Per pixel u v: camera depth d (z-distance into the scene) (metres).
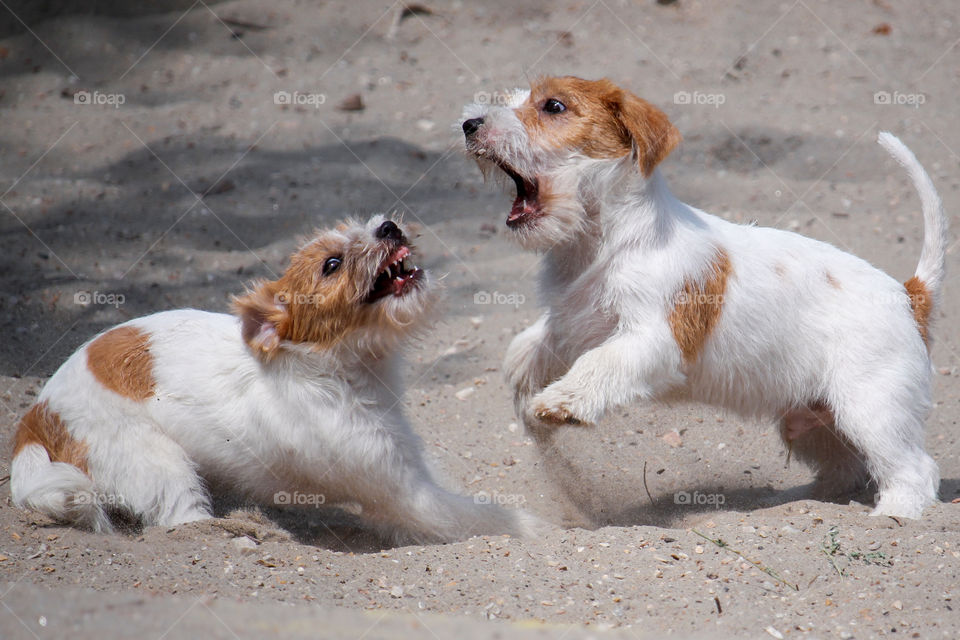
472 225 16.58
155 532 8.55
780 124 19.59
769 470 10.73
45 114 20.55
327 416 8.80
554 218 9.19
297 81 22.17
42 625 6.79
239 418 8.95
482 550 8.21
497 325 13.81
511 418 11.70
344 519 9.49
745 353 9.26
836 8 24.92
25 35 23.98
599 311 9.23
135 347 9.23
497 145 9.20
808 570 7.68
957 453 10.75
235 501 9.33
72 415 8.95
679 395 9.59
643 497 10.05
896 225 15.85
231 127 20.09
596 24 24.47
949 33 23.72
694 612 7.11
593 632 6.80
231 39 23.98
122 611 7.05
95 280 14.46
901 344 9.37
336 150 19.17
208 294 14.16
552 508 9.90
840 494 10.04
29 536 8.35
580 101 9.22
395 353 9.15
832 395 9.37
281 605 7.20
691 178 17.66
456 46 23.58
